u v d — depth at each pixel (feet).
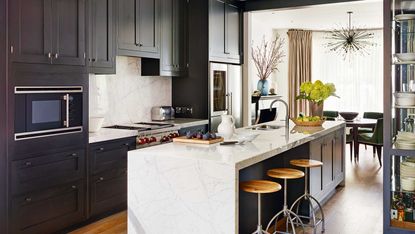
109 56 14.02
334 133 16.17
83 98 12.34
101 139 12.91
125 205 14.23
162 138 15.64
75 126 12.06
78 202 12.26
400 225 11.33
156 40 16.75
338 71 33.63
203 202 8.55
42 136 11.04
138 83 17.37
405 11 11.40
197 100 18.94
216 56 19.25
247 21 21.80
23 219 10.62
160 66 17.07
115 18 14.40
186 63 18.93
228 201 8.25
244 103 22.17
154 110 18.08
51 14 11.21
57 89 11.46
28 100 10.64
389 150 11.22
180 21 18.38
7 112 10.14
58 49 11.45
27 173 10.69
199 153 9.20
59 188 11.62
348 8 24.11
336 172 16.63
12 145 10.27
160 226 9.18
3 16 10.05
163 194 9.08
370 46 32.50
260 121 25.86
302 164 11.57
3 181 10.18
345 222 13.08
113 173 13.51
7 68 10.10
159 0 16.92
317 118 15.20
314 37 33.83
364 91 33.06
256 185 9.57
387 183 11.30
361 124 23.82
